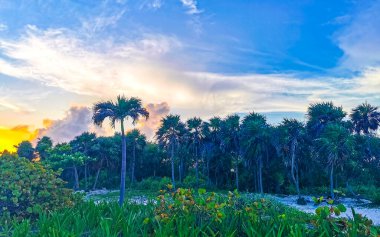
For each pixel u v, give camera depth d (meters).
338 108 62.69
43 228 5.61
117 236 5.64
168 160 86.81
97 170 84.94
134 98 39.53
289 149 56.97
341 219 5.83
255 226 5.57
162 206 6.79
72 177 84.31
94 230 5.75
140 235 5.89
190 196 6.82
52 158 74.75
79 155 74.31
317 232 5.52
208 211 6.44
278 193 64.00
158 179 80.31
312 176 64.31
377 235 5.19
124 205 7.60
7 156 10.59
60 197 10.48
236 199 7.73
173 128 69.00
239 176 69.75
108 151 81.56
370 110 65.19
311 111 64.31
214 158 71.44
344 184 64.00
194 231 5.30
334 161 50.47
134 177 84.94
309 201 50.47
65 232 5.29
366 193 56.28
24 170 10.03
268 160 63.75
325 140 51.34
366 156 64.56
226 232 5.52
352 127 66.12
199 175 76.81
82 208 7.55
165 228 5.39
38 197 10.04
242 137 60.72
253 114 66.25
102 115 38.47
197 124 69.94
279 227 5.13
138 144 85.38
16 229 6.07
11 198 9.16
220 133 68.06
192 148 71.44
